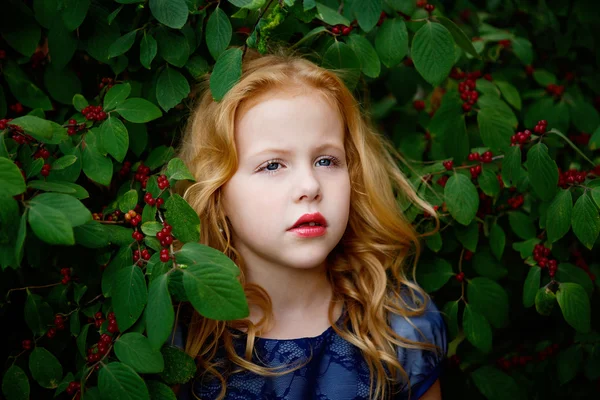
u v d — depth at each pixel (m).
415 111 1.85
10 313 1.40
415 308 1.51
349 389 1.38
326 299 1.45
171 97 1.37
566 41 1.94
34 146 1.25
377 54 1.44
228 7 1.43
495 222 1.61
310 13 1.32
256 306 1.37
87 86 1.54
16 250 0.95
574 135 1.94
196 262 1.05
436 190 1.58
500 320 1.55
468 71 1.80
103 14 1.37
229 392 1.34
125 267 1.16
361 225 1.52
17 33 1.38
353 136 1.47
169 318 1.03
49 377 1.26
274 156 1.25
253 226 1.27
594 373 1.61
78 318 1.30
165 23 1.26
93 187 1.51
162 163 1.42
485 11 2.07
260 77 1.29
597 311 1.76
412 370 1.46
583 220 1.32
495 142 1.55
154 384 1.17
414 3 1.42
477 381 1.64
